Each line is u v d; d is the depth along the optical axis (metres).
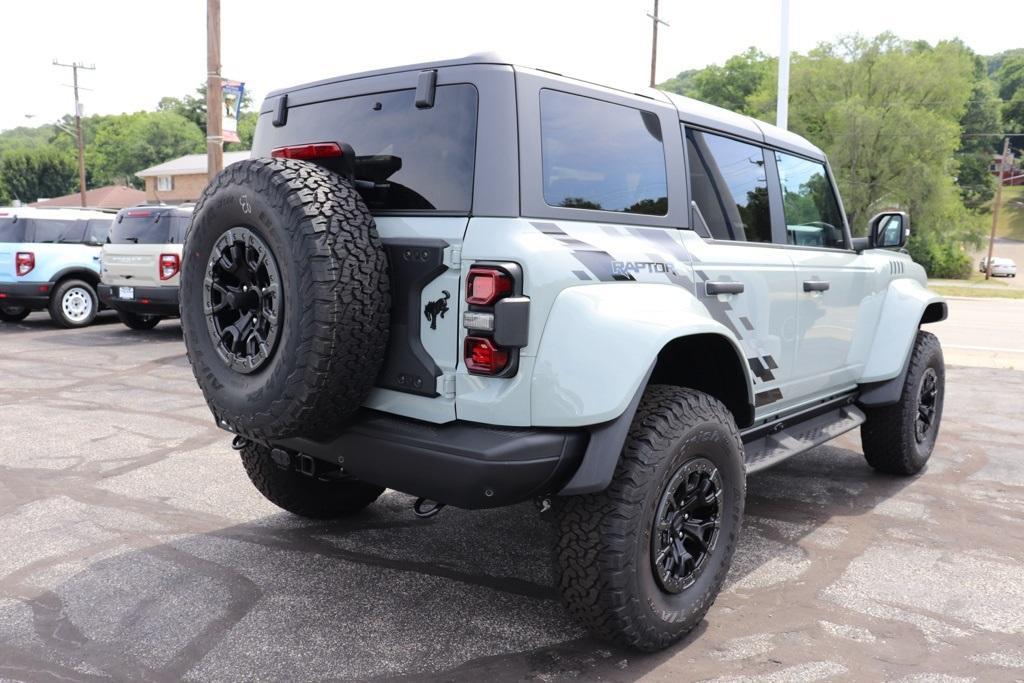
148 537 4.05
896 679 2.81
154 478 5.05
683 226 3.45
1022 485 5.20
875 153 47.50
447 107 2.85
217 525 4.24
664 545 2.93
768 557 3.94
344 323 2.61
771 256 3.96
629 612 2.79
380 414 2.89
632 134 3.25
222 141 12.11
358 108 3.14
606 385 2.65
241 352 2.87
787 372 4.11
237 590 3.46
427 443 2.68
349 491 4.29
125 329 12.68
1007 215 106.88
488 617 3.24
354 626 3.15
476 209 2.70
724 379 3.39
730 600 3.45
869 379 4.96
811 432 4.39
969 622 3.27
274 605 3.32
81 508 4.48
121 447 5.76
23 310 13.95
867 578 3.70
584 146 3.00
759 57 81.06
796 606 3.40
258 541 4.02
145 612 3.23
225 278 2.92
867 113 46.59
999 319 19.72
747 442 3.99
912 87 48.44
